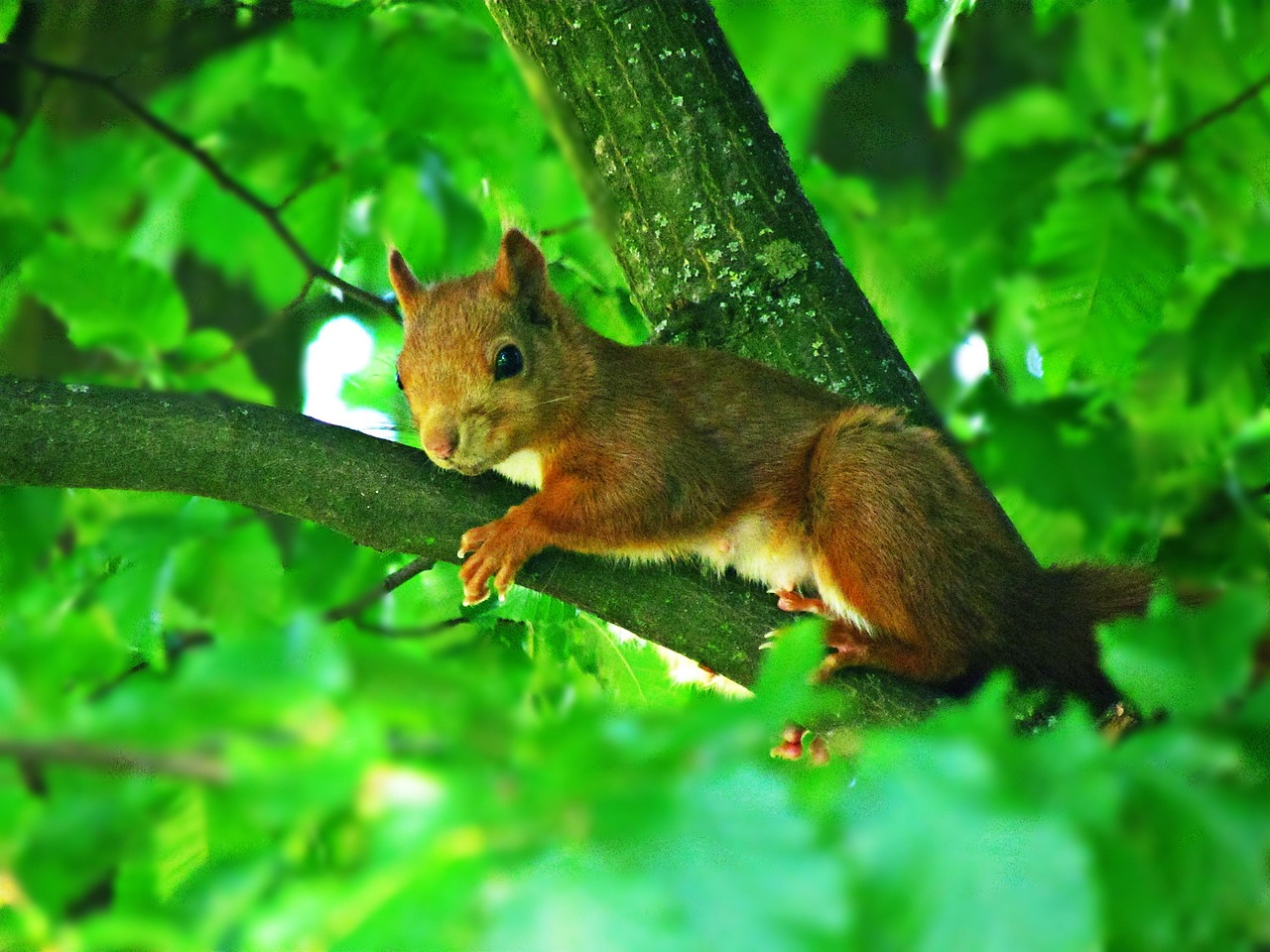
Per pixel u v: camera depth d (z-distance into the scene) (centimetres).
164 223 1356
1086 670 977
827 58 1509
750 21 1498
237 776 469
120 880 723
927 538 973
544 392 1020
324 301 1541
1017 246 1218
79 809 632
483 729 550
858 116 1659
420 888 388
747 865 383
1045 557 1241
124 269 1220
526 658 1200
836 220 1398
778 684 437
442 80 1327
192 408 905
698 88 1135
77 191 1392
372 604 1248
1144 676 524
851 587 979
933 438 1019
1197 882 463
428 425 985
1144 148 1165
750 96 1159
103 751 502
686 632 941
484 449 991
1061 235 1161
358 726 483
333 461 913
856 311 1112
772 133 1159
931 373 1464
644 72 1136
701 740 430
